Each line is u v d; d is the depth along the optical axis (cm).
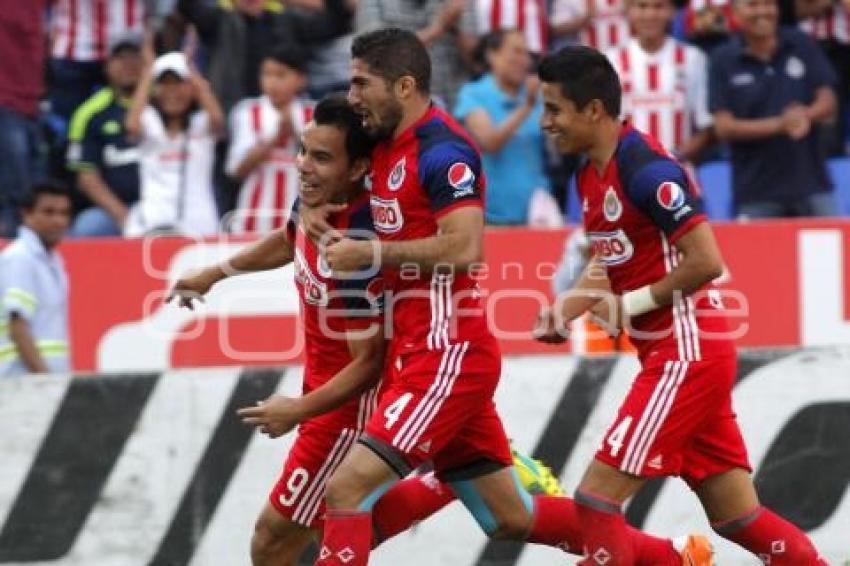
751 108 3447
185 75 3425
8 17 3488
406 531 2580
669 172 2031
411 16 3653
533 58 3728
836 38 3809
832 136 3756
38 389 2578
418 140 2030
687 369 2062
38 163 3594
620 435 2084
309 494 2183
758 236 3231
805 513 2597
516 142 3447
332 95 2088
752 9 3412
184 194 3419
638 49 3525
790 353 2603
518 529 2202
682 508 2583
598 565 2111
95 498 2575
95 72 3766
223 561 2577
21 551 2567
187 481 2580
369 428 2062
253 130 3412
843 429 2598
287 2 3684
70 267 3216
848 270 3234
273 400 2102
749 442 2598
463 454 2159
